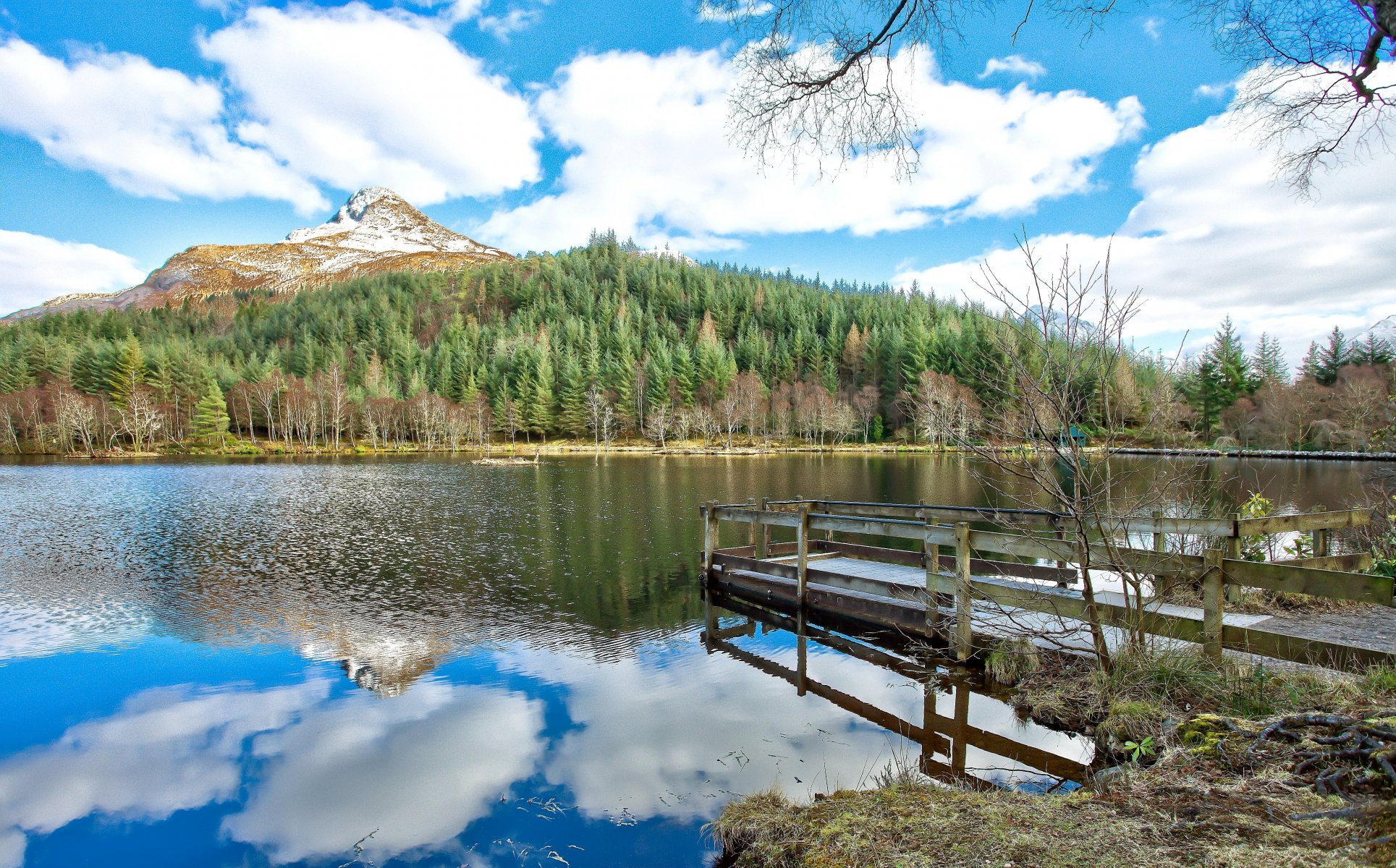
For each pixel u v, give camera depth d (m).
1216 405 46.19
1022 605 6.73
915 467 48.66
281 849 4.21
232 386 89.19
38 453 69.88
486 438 86.00
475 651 8.34
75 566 13.95
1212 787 3.37
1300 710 4.47
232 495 28.72
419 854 4.09
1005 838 3.14
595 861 3.95
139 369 82.56
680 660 7.90
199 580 12.58
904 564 10.55
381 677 7.47
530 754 5.46
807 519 9.23
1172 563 5.75
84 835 4.43
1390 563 7.35
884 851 3.24
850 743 5.52
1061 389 5.14
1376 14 3.13
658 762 5.26
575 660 7.95
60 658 8.23
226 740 5.88
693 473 42.25
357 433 91.25
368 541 16.83
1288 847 2.67
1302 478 25.64
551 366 95.69
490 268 174.50
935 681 6.83
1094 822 3.19
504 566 13.70
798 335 103.19
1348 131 5.25
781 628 9.27
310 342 110.88
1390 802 2.80
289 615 10.13
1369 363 36.28
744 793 4.71
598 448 80.31
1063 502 5.49
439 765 5.29
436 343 119.50
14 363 86.25
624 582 12.27
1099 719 5.34
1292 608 7.20
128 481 36.56
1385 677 4.61
